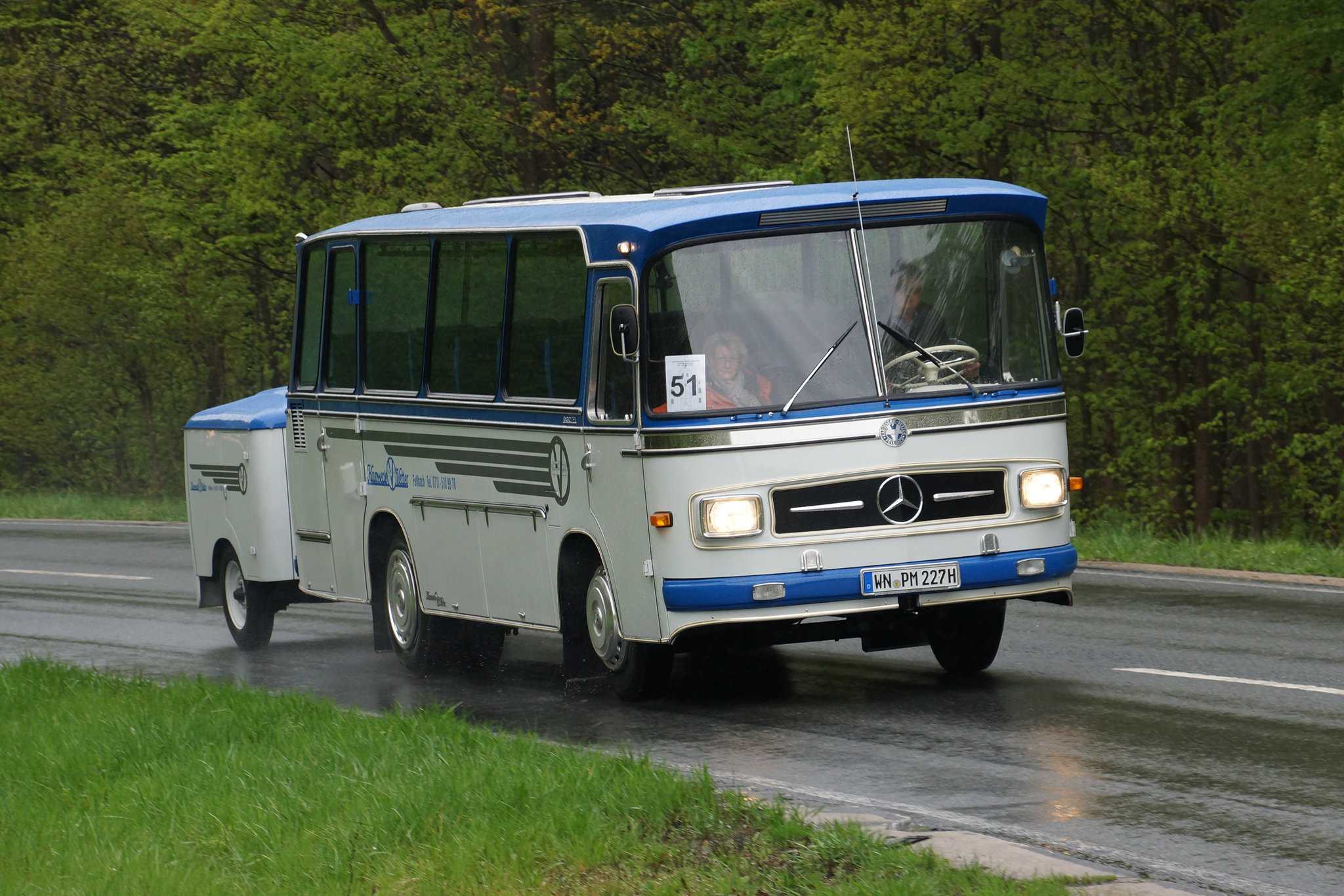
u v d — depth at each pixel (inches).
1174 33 2701.8
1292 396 2714.1
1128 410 3238.2
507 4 3031.5
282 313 4030.5
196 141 3277.6
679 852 624.1
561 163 3257.9
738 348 924.6
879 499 921.5
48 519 3129.9
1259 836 641.0
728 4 2938.0
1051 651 1115.9
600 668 1034.1
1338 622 1190.3
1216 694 933.8
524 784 713.0
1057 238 3147.1
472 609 1127.0
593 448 979.9
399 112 3174.2
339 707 1053.2
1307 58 2420.0
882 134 2628.0
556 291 1021.2
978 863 578.9
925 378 937.5
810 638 959.0
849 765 800.3
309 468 1318.9
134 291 3786.9
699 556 915.4
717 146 3014.3
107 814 751.1
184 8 3159.5
